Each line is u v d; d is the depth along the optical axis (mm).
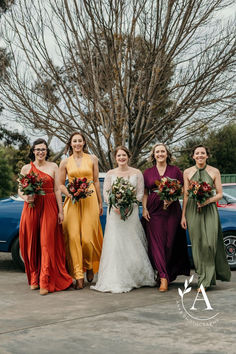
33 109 11305
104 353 3555
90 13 9977
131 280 6137
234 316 4617
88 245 6328
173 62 11039
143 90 11039
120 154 6449
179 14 10383
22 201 7754
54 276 6051
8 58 11281
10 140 28328
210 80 10500
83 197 6188
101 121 11281
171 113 10984
